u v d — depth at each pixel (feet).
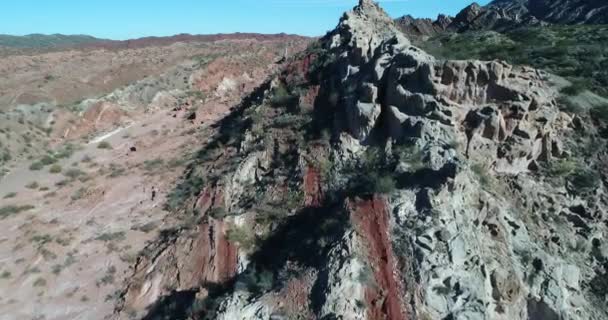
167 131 152.76
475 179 73.41
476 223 69.87
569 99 88.48
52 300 86.02
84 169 131.85
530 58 116.26
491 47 129.18
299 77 120.16
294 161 91.91
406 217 69.00
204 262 82.69
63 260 94.79
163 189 114.32
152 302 81.87
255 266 77.20
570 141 82.99
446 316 61.31
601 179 79.05
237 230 83.97
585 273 70.74
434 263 64.39
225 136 125.39
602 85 97.50
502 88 78.89
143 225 102.32
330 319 61.62
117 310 82.48
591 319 66.08
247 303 67.46
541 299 65.46
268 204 87.25
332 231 71.46
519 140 77.56
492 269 66.08
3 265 93.76
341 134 88.58
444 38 157.89
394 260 65.72
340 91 101.04
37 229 104.01
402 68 84.43
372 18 139.64
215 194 97.14
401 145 79.20
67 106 167.02
